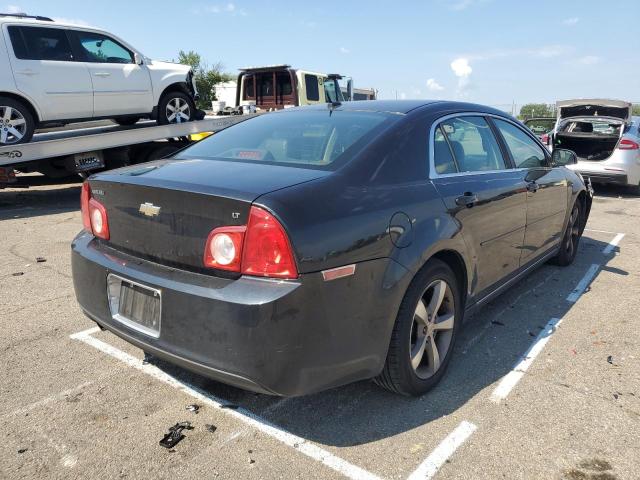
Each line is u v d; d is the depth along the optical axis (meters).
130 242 2.62
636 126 10.46
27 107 7.84
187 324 2.27
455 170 3.22
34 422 2.66
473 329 3.86
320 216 2.26
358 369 2.45
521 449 2.49
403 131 2.94
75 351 3.42
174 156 3.26
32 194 9.80
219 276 2.26
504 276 3.76
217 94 18.12
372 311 2.44
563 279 5.01
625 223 7.78
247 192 2.22
